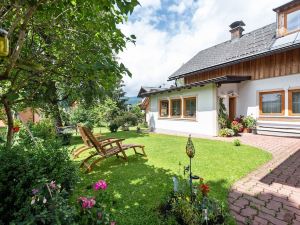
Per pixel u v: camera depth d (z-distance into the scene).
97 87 3.03
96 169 5.70
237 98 13.61
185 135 13.38
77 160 6.86
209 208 2.96
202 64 17.16
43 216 1.99
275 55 11.68
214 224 2.81
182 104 14.43
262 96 12.41
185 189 3.45
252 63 12.80
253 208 3.50
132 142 10.54
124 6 2.32
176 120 15.01
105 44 3.22
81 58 3.21
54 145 3.85
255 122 12.62
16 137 6.95
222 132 11.68
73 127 14.23
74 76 3.13
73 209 2.23
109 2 2.41
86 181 4.78
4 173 2.54
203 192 3.19
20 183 2.47
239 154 7.27
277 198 3.87
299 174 5.18
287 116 11.18
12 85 3.04
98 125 21.97
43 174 2.89
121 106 27.38
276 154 7.30
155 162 6.32
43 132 8.64
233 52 15.18
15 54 2.25
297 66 10.77
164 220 3.05
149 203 3.64
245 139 10.68
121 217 3.19
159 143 10.06
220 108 12.27
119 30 3.12
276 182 4.66
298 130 10.77
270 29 14.50
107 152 6.15
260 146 8.78
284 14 12.16
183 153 7.61
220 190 4.18
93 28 3.17
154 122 17.55
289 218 3.19
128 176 5.06
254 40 14.59
